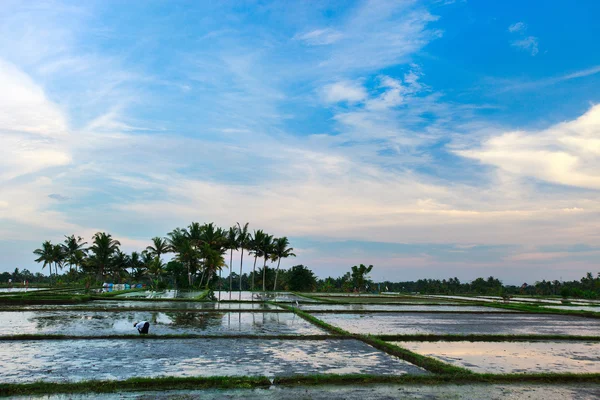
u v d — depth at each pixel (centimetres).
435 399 916
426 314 3155
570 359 1441
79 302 3459
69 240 7812
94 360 1227
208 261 6606
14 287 8506
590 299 6944
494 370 1236
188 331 1875
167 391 928
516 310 3622
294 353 1404
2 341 1529
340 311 3166
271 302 4009
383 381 1046
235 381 984
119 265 7925
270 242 7769
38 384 924
